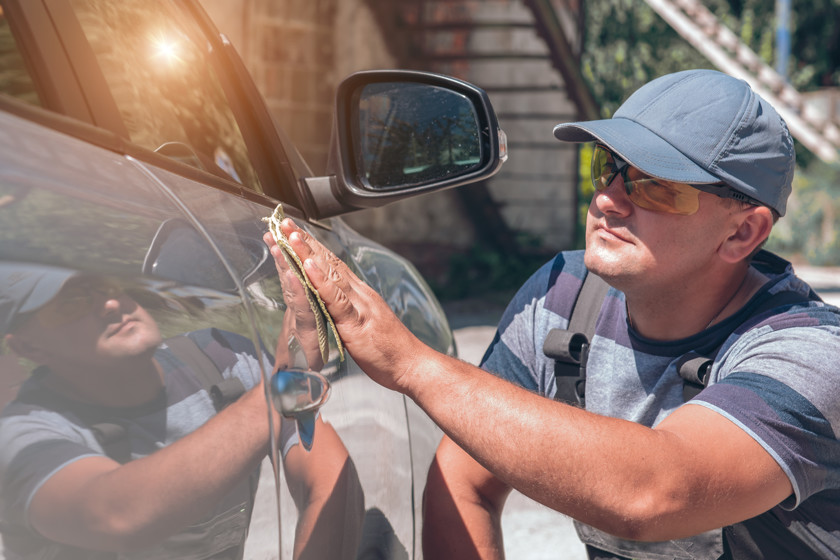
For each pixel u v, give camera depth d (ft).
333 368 3.89
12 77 3.25
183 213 3.05
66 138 2.74
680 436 3.94
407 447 5.06
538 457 3.79
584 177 38.06
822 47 74.95
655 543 4.92
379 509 4.32
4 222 2.29
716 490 3.89
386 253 6.67
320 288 3.77
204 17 5.48
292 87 31.55
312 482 3.38
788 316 4.43
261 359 3.05
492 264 35.70
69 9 3.69
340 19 32.37
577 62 35.70
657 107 4.55
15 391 2.19
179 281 2.77
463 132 5.25
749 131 4.42
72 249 2.42
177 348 2.65
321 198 5.54
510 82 35.76
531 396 3.94
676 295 4.63
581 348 5.02
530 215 36.81
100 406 2.37
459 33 34.78
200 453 2.64
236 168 4.96
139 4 4.52
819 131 52.54
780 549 4.57
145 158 3.18
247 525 2.83
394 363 3.92
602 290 5.11
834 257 52.47
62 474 2.23
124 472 2.39
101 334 2.41
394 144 5.41
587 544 5.32
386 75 5.32
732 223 4.50
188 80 4.80
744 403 4.00
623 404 4.93
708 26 52.11
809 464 4.06
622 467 3.76
